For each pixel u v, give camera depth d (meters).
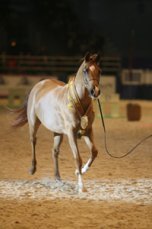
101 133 19.92
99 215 8.41
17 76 39.69
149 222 8.03
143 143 17.31
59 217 8.27
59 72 43.19
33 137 11.65
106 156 14.62
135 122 24.75
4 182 10.97
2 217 8.24
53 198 9.57
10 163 13.42
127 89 43.25
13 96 31.66
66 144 16.70
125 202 9.33
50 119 10.67
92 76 9.70
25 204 9.10
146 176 11.82
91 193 9.96
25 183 10.82
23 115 12.09
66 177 11.58
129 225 7.85
